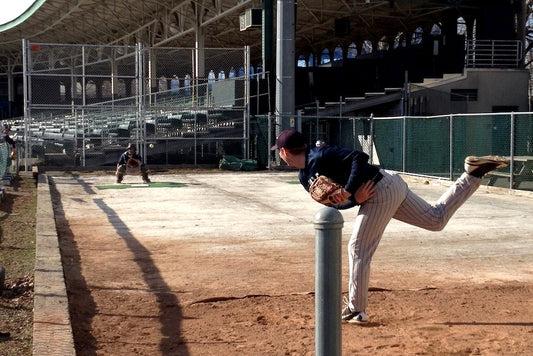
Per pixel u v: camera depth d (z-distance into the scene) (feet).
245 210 46.75
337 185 17.03
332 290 11.19
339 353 11.23
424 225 18.34
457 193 18.21
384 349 16.88
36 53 139.85
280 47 89.10
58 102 128.36
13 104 211.82
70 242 33.22
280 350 16.93
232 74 161.99
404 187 18.02
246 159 90.74
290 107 89.71
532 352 16.67
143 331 18.63
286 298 22.11
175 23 138.00
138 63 86.79
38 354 15.69
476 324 19.12
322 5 116.67
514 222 40.29
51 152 98.68
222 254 30.07
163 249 31.35
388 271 26.37
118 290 23.25
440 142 69.36
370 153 82.58
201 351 16.93
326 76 120.98
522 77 101.91
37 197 53.21
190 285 24.00
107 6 131.95
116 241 33.55
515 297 22.30
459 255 29.84
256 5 109.70
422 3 107.45
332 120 102.53
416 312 20.34
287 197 55.77
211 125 93.76
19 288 22.58
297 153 17.76
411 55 115.44
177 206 49.11
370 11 119.65
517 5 107.34
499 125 63.16
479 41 105.19
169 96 105.19
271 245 32.48
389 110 108.17
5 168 66.18
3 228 36.83
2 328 18.24
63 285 22.36
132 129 91.56
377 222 18.06
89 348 17.11
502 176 58.85
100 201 52.54
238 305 21.33
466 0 110.01
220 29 146.61
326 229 11.16
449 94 101.09
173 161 92.68
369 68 121.70
